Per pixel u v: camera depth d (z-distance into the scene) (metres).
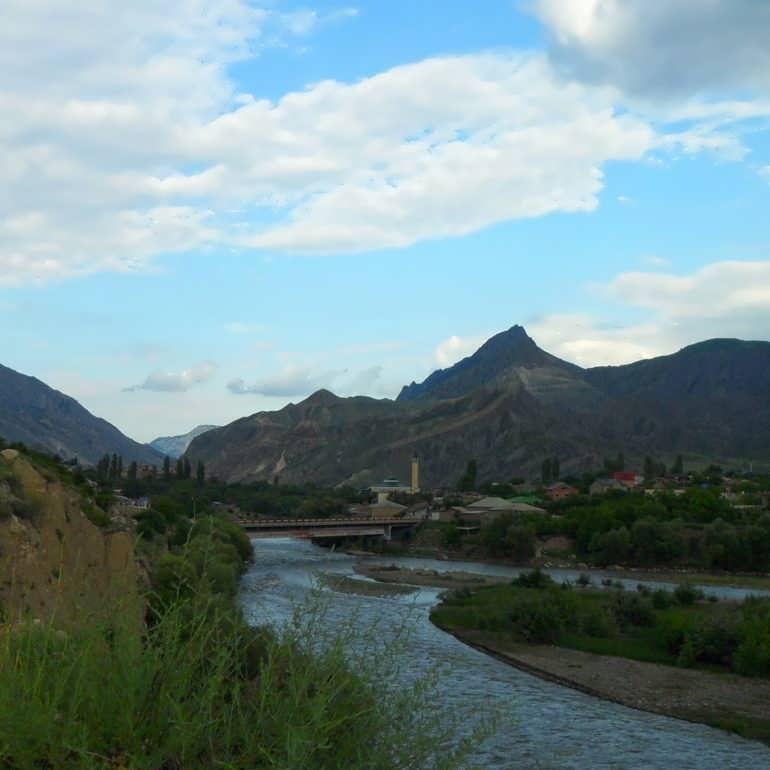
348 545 170.12
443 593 85.75
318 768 6.91
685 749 36.12
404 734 7.50
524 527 144.62
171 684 7.06
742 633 55.38
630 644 60.38
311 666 7.48
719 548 126.50
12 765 6.18
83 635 7.34
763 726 40.56
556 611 64.25
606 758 33.72
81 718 6.79
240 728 6.97
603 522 143.38
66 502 36.84
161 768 6.77
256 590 61.38
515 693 44.56
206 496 194.12
